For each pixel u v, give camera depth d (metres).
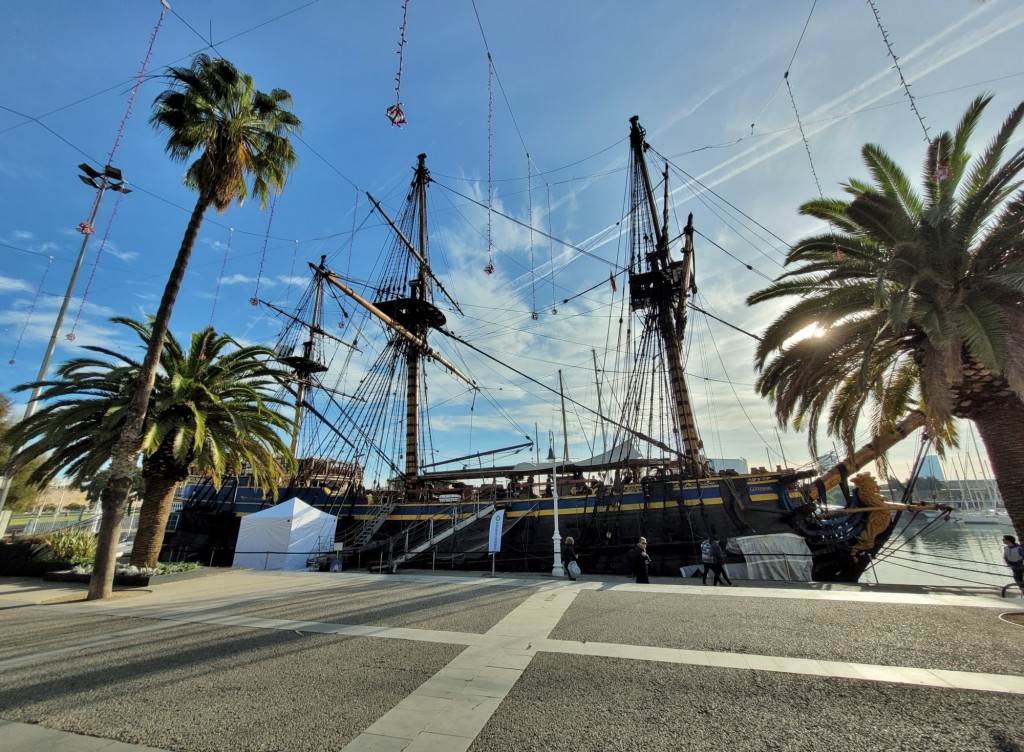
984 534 68.00
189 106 15.19
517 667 6.61
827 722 4.80
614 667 6.52
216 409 18.64
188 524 29.92
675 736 4.57
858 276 12.99
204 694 5.86
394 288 40.62
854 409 14.12
